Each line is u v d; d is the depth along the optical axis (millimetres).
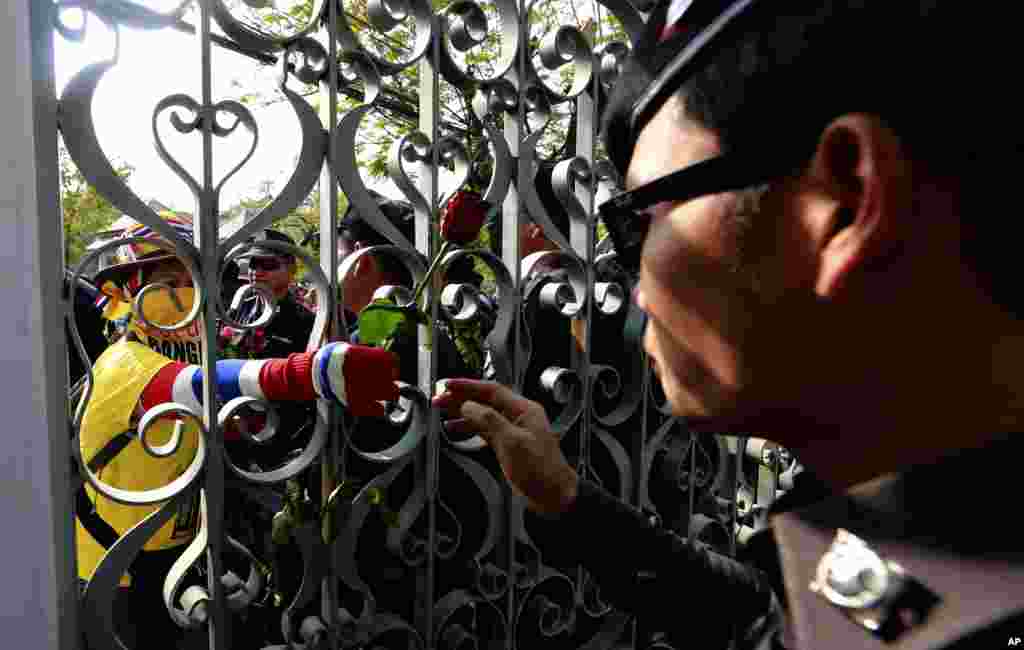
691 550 1092
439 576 1671
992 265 378
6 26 930
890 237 385
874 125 385
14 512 966
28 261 962
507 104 1580
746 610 1039
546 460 1119
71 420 1067
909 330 401
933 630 364
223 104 1167
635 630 1985
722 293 470
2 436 948
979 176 373
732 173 452
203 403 1215
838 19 405
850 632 401
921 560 383
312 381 1230
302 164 1265
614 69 1765
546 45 1661
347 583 1404
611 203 557
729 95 455
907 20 385
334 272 1322
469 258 1753
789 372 448
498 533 1654
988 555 361
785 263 437
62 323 1049
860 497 423
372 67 1354
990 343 385
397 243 1398
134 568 1740
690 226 482
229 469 1233
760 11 446
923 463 409
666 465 2014
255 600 1456
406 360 1523
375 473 1519
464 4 1444
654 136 520
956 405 397
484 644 1759
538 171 1812
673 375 521
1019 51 366
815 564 438
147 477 1694
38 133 995
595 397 1945
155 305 1816
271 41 1236
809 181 423
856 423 438
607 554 1073
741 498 2447
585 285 1742
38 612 994
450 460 1641
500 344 1605
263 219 1231
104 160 1061
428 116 1442
